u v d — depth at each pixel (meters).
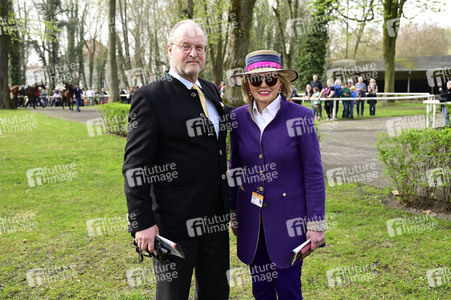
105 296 3.04
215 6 18.94
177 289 2.07
